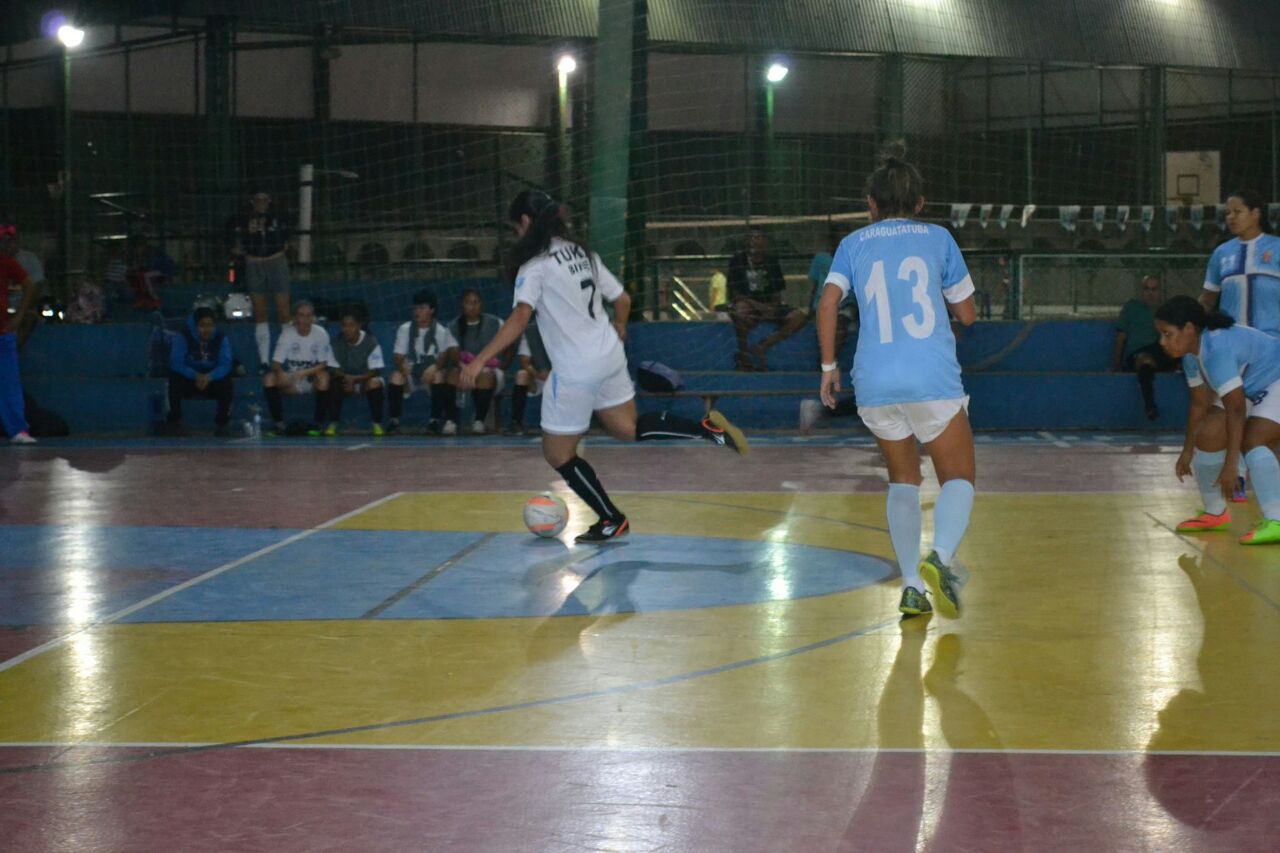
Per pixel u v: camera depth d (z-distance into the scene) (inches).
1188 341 299.1
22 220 783.1
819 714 176.2
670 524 346.9
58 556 305.7
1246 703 180.7
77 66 782.5
